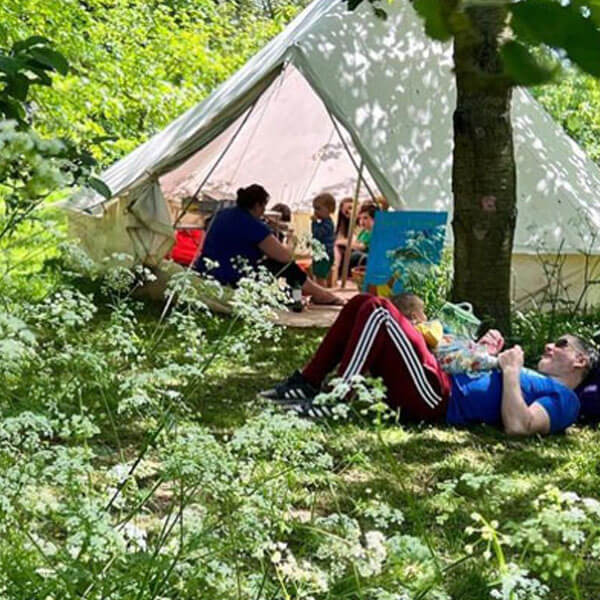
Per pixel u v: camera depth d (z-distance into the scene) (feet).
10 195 6.99
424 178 25.18
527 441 15.65
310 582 6.67
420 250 23.30
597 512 5.35
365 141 24.95
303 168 37.78
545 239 25.57
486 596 9.30
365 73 25.72
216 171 36.70
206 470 6.63
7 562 5.98
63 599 5.92
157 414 9.77
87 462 7.13
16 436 6.90
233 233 25.58
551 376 16.74
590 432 16.33
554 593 10.13
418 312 17.22
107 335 9.66
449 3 1.85
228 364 19.70
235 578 6.93
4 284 10.34
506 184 21.01
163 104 42.47
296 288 26.27
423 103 25.98
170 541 6.97
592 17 1.77
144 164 27.32
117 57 41.37
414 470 13.93
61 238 9.54
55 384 8.44
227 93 27.76
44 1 33.83
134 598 5.94
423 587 5.96
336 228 34.88
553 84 1.80
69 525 6.22
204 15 52.80
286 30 30.09
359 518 11.74
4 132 5.86
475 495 12.93
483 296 21.13
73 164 7.59
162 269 26.20
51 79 8.22
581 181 27.40
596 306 26.32
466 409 16.24
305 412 15.65
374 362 16.07
